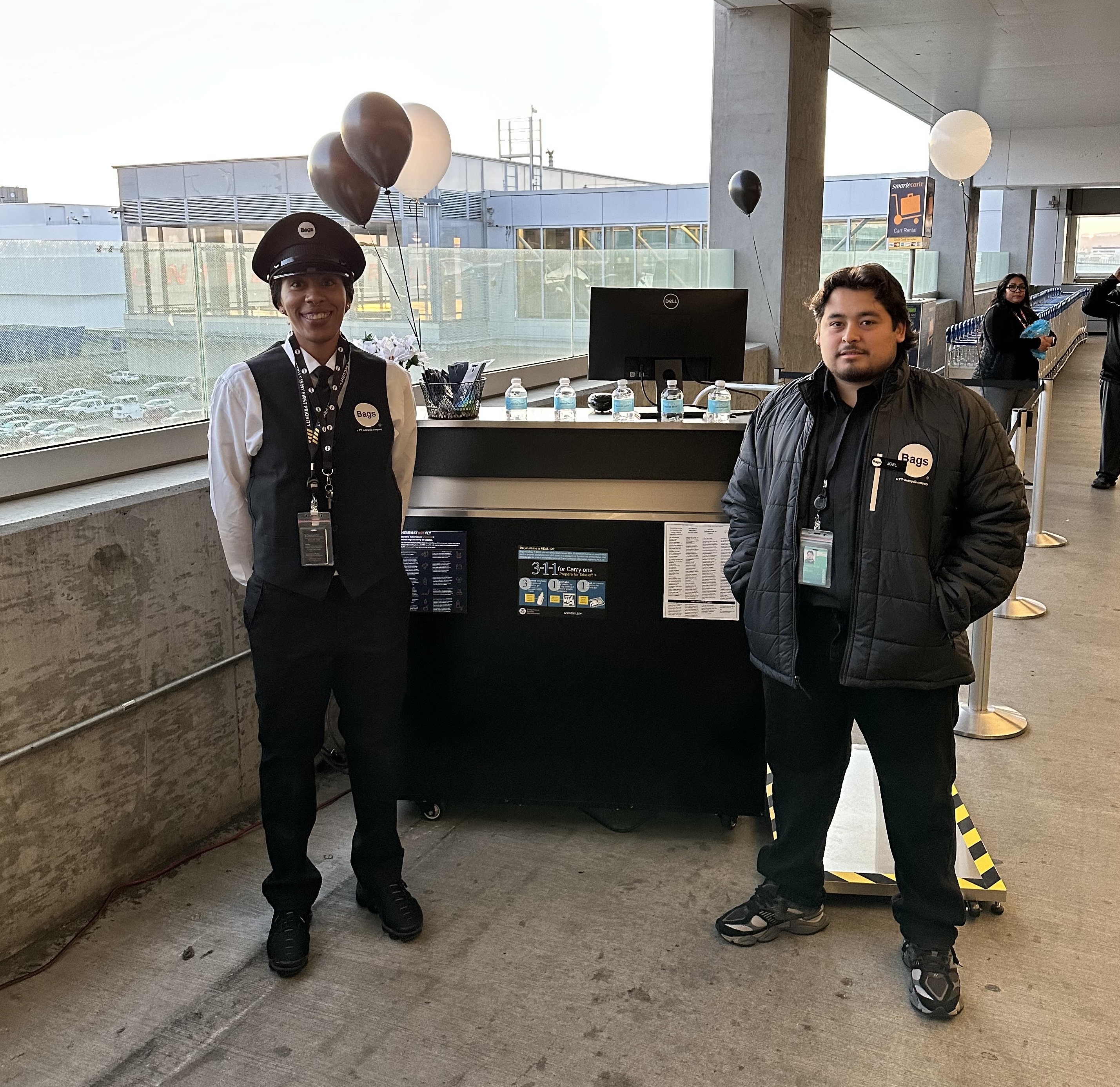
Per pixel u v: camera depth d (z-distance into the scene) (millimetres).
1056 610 4859
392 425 2270
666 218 11172
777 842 2379
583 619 2760
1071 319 17484
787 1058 2002
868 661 1975
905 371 1972
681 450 2689
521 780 2879
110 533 2457
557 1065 1988
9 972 2275
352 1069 1986
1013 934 2416
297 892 2332
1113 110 15016
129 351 2881
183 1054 2031
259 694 2250
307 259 2066
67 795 2412
